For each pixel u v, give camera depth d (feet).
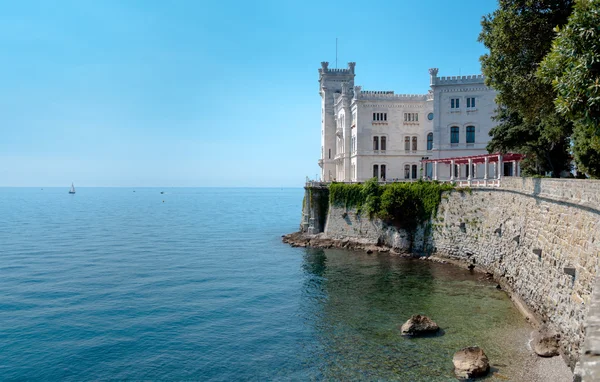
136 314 129.90
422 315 110.32
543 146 177.06
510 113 183.32
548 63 83.66
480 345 97.86
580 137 123.65
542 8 115.44
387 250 213.87
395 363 92.38
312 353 100.17
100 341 110.22
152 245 267.59
